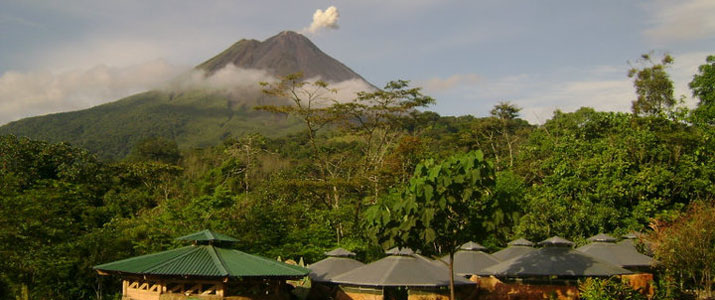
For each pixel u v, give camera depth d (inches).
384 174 1919.3
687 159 1429.6
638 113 2160.4
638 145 1483.8
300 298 978.1
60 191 1282.0
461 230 718.5
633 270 1050.1
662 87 2130.9
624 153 1455.5
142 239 1152.2
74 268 1013.8
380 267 931.3
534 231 1337.4
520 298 919.0
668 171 1374.3
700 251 855.1
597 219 1332.4
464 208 695.7
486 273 976.3
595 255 1058.1
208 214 1233.4
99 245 1047.6
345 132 2333.9
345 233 1600.6
